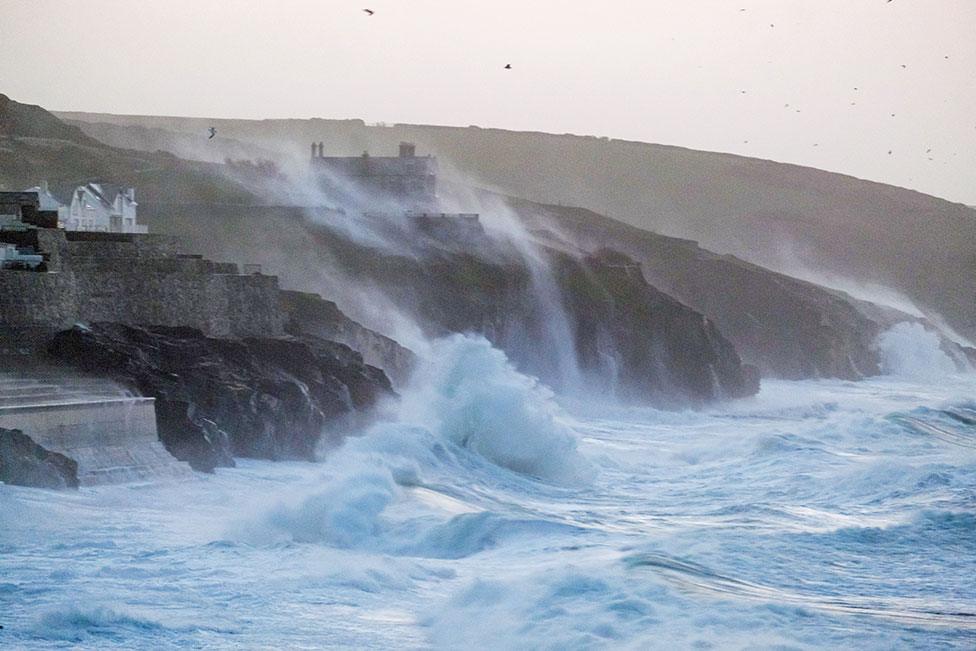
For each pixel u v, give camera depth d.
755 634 77.38
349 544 110.75
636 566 94.38
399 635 80.44
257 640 77.81
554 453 171.75
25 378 137.00
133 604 84.06
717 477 171.50
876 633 80.88
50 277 148.25
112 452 129.00
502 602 84.06
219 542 103.88
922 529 123.12
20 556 96.88
